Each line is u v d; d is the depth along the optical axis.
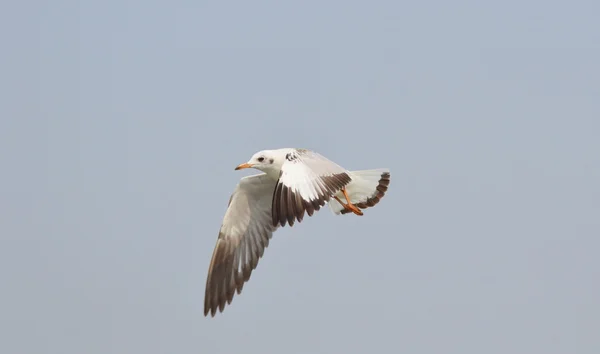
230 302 15.98
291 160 14.35
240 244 16.09
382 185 16.05
